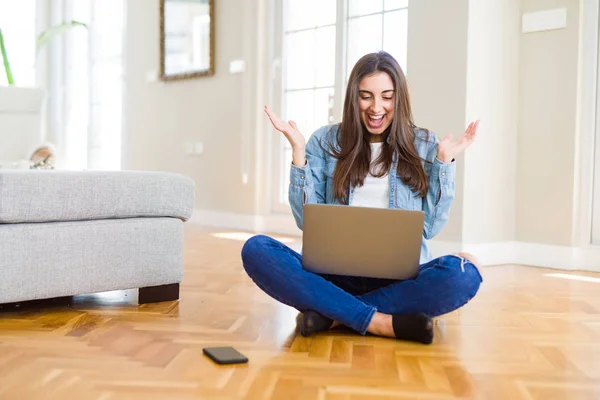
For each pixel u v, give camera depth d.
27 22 7.93
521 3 4.09
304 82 5.26
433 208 2.19
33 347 1.93
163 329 2.17
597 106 3.87
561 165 3.94
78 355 1.85
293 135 2.20
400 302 2.07
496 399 1.53
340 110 4.93
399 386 1.61
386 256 1.94
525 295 2.96
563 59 3.92
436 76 4.01
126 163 7.04
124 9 6.94
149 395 1.52
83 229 2.40
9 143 5.42
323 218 1.94
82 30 7.67
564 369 1.79
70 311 2.44
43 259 2.31
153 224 2.57
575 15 3.86
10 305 2.53
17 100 5.45
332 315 2.04
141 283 2.55
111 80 7.34
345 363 1.80
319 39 5.12
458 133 3.90
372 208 1.92
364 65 2.17
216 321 2.30
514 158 4.14
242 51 5.70
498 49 4.02
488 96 3.98
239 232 5.46
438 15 3.99
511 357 1.90
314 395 1.53
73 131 7.86
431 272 2.03
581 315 2.53
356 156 2.20
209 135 6.07
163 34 6.46
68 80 7.87
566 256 3.91
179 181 2.62
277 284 2.05
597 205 3.88
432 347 1.99
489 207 4.02
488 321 2.39
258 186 5.62
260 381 1.63
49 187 2.30
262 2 5.55
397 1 4.53
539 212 4.04
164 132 6.56
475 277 2.03
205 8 6.01
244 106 5.70
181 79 6.30
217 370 1.72
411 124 2.24
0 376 1.66
